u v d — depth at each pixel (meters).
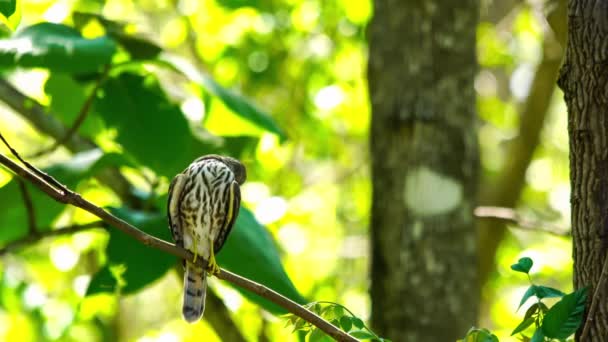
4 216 12.03
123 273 10.98
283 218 20.17
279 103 21.81
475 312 11.74
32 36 10.71
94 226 11.41
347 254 21.83
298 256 21.22
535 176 24.58
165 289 24.55
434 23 11.85
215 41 20.61
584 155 7.02
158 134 12.02
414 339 11.46
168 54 12.11
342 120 22.56
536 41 21.89
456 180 11.67
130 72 12.08
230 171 9.40
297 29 21.09
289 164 23.67
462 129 11.81
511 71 23.17
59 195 6.95
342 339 7.07
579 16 7.05
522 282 20.55
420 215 11.58
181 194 9.27
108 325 18.59
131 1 19.52
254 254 10.95
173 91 14.51
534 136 18.02
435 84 11.80
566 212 23.95
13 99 13.27
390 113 11.82
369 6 20.17
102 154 11.61
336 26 21.09
